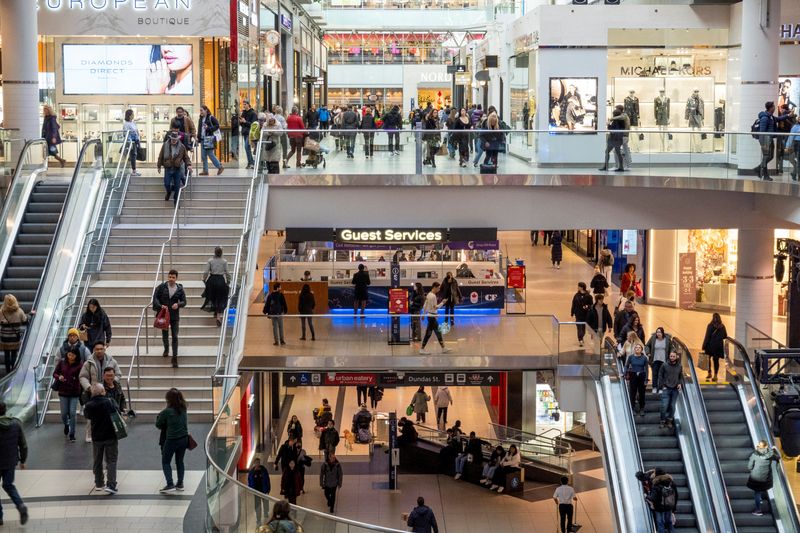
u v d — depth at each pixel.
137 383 16.33
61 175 23.20
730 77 27.95
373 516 21.89
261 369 22.80
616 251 37.59
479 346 22.91
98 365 14.23
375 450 27.17
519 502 23.25
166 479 12.96
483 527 21.52
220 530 11.23
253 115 25.78
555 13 27.45
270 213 23.02
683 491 18.69
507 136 22.59
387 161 22.72
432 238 22.94
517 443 25.28
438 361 22.88
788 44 28.06
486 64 39.44
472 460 24.50
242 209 21.56
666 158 21.88
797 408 20.70
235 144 25.39
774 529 17.84
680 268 33.12
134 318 18.00
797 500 19.84
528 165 22.62
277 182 22.78
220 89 28.84
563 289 34.62
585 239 42.41
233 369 17.36
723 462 19.39
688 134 21.45
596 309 23.50
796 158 18.73
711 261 33.03
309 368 22.84
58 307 16.67
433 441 25.92
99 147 21.16
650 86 28.28
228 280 18.55
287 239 23.03
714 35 27.98
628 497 18.14
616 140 22.28
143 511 12.26
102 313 15.95
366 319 22.89
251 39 32.31
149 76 28.70
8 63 24.91
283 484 21.48
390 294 24.58
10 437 11.68
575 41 27.53
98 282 19.09
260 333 22.78
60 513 12.14
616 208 23.00
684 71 28.22
